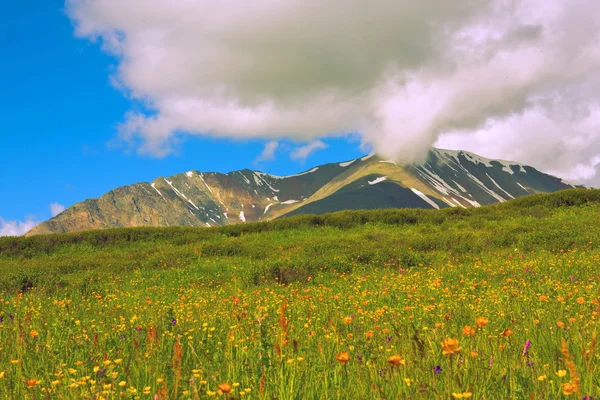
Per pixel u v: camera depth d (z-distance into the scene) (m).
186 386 3.78
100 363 4.45
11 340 5.34
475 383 3.18
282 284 14.22
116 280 16.58
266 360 3.88
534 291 8.98
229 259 20.42
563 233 19.38
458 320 6.29
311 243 23.38
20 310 8.84
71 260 22.14
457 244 19.80
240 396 3.57
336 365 3.88
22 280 15.21
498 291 9.07
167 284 15.80
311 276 15.05
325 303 8.97
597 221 23.11
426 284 11.02
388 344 4.73
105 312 8.76
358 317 6.94
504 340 4.54
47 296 12.70
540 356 4.29
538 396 3.15
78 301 11.48
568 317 5.81
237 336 5.27
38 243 26.59
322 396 3.39
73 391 3.55
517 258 15.49
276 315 7.39
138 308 9.38
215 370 4.21
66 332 5.97
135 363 4.20
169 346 5.13
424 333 5.10
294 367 3.74
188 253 22.17
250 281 15.04
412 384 3.40
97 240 27.61
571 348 4.28
